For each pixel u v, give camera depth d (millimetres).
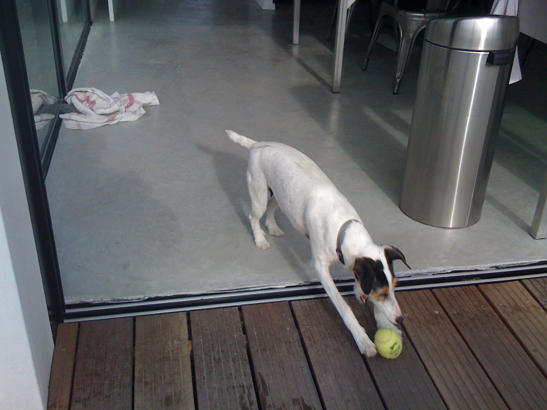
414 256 2686
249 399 1961
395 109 4371
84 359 2086
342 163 3543
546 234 2852
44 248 2086
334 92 4605
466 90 2555
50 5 3871
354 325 2146
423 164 2828
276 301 2393
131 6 6949
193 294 2404
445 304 2408
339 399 1969
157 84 4645
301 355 2139
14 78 1829
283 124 4039
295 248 2729
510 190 3295
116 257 2617
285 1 7461
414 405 1958
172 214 2967
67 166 3385
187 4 7219
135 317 2287
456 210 2861
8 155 1700
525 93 4691
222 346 2164
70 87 4426
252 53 5500
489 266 2641
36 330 1875
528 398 1997
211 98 4434
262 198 2557
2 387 1808
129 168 3395
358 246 2051
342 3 4262
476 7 6406
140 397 1953
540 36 2879
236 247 2721
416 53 5633
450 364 2125
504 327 2303
